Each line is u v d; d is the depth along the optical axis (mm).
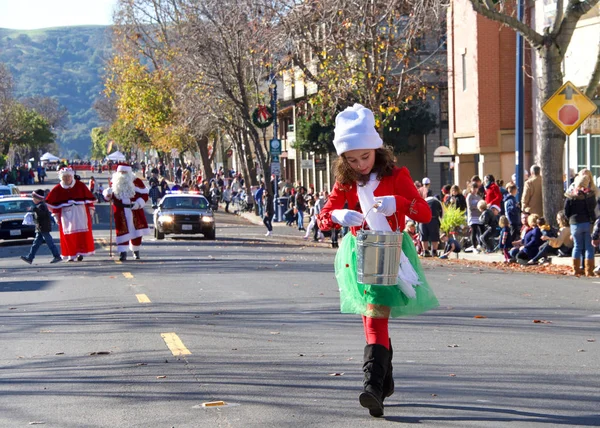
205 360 11469
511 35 42812
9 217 44844
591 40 35156
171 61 68750
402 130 60906
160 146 104250
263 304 17219
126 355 12047
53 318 16172
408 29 38906
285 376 10312
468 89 44375
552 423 7969
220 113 67500
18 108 169000
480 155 43812
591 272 22688
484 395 9141
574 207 22500
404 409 8594
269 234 49656
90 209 30453
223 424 8242
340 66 38688
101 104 166625
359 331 13578
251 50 45594
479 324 14219
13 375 11094
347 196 8180
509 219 28844
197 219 45094
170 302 17875
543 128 27484
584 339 12664
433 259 30641
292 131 89625
